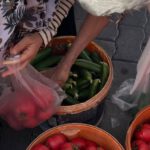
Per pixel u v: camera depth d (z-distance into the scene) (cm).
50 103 149
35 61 166
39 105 149
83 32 144
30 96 148
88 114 158
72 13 172
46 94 148
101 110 171
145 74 150
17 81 142
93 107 155
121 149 144
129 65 201
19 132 176
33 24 132
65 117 157
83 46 150
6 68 135
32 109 150
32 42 133
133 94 170
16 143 174
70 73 162
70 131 153
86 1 104
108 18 139
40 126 172
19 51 130
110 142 149
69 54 150
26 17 129
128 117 180
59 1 140
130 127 150
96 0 103
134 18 221
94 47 171
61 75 152
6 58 130
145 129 155
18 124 156
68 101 158
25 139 174
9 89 147
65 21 175
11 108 151
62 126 150
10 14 114
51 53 174
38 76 149
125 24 219
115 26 218
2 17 113
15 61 128
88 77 162
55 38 170
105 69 162
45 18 134
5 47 127
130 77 195
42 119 154
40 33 135
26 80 144
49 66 169
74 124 151
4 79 143
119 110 182
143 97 167
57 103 150
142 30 217
